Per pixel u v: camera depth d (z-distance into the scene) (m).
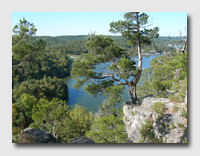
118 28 14.71
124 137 12.18
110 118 14.27
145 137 10.79
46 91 53.06
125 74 15.24
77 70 14.17
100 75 15.21
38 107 17.77
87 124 25.16
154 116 11.45
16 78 54.94
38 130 9.79
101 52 14.53
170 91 15.34
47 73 74.25
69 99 55.28
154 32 14.65
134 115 13.09
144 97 15.90
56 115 17.73
